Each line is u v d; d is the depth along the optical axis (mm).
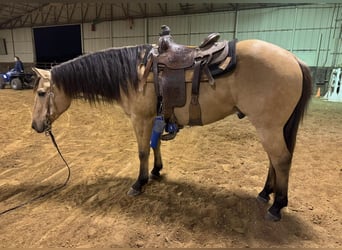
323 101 7969
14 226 1722
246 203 2012
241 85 1604
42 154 3131
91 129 4395
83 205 2004
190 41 12008
